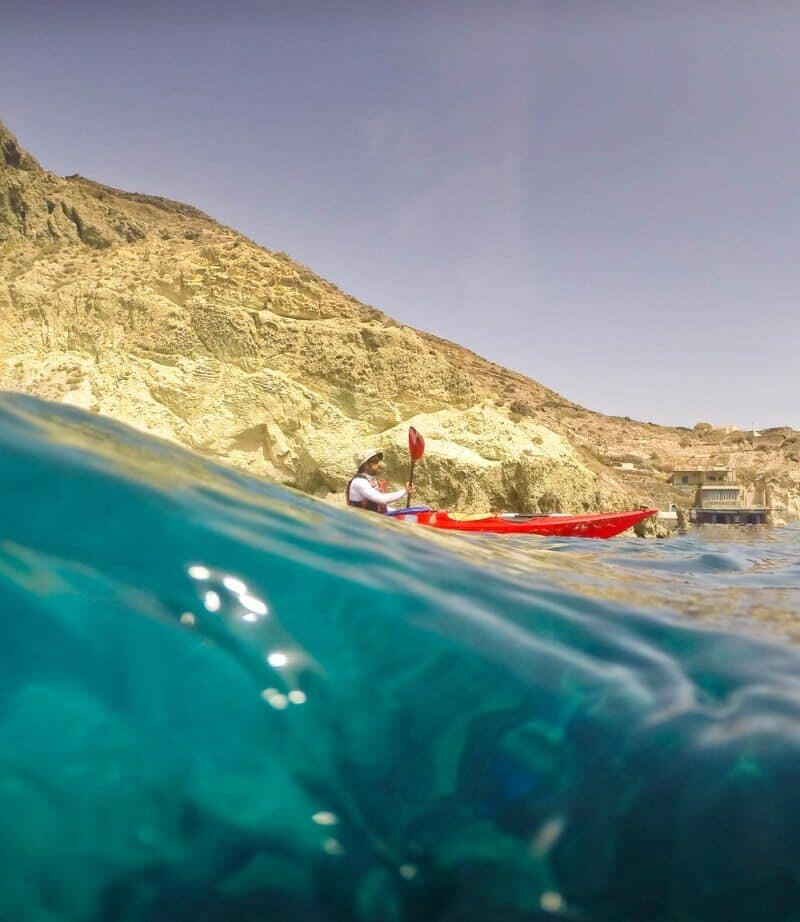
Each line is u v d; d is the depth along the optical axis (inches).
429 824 40.9
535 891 38.1
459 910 37.0
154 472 70.2
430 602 62.9
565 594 79.4
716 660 64.2
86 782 36.5
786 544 327.0
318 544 68.2
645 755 47.6
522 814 42.4
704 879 39.2
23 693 38.4
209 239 1996.8
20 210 2101.4
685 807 43.4
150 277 1520.7
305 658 49.5
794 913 37.6
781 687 59.1
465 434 1433.3
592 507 1494.8
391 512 381.1
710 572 148.9
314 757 42.7
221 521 63.0
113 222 2476.6
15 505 51.9
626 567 139.9
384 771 43.5
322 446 1368.1
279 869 36.7
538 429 1546.5
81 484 58.1
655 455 3390.7
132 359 1401.3
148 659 43.6
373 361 1480.1
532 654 58.6
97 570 48.9
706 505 2522.1
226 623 49.4
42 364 1403.8
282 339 1456.7
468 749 46.1
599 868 39.6
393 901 36.7
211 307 1433.3
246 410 1353.3
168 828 36.4
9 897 32.1
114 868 34.3
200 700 42.8
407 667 52.2
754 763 47.3
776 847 40.9
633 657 62.6
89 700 39.7
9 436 63.0
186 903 34.3
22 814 34.4
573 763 46.3
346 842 38.9
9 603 42.5
